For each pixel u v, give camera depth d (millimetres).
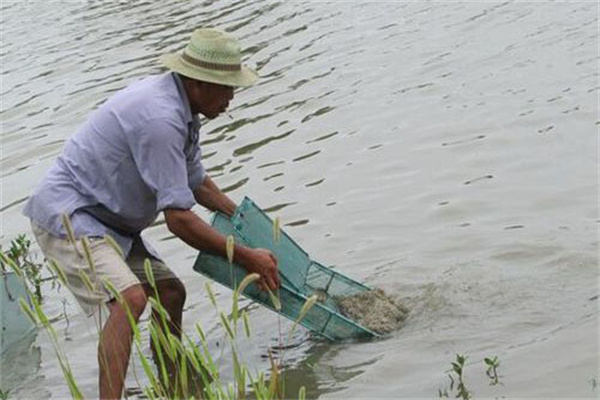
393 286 7859
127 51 16297
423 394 6387
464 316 7258
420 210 9203
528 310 7180
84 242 5555
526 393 6215
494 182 9531
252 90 13383
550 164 9688
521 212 8820
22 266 9078
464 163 10055
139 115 6457
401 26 15125
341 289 7633
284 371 6949
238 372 5461
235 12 17688
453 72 12695
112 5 20516
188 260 8930
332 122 11781
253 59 14750
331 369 6879
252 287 6977
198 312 7980
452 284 7699
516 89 11703
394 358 6871
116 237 6777
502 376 6426
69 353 7590
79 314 8180
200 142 11797
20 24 20297
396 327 7312
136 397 6832
